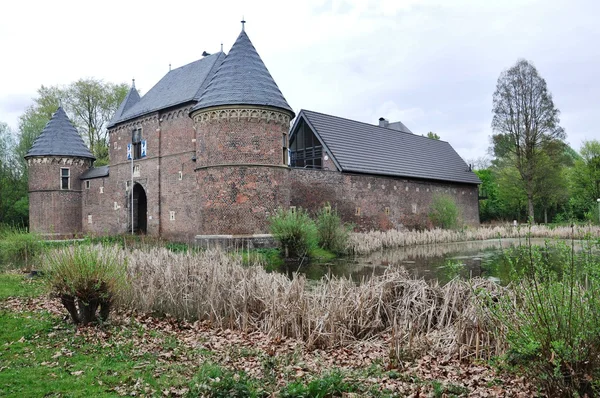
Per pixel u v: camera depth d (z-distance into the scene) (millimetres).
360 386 5801
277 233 20234
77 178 36844
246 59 23156
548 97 44500
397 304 9000
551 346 5051
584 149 50531
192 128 27719
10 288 12922
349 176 30219
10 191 43125
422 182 37250
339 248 22672
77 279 8484
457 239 31172
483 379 6160
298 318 8406
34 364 6703
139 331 8734
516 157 46750
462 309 8438
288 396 5344
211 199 22312
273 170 22531
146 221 34000
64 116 37500
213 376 5625
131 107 34312
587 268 5234
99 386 5852
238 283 9570
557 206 45688
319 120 33344
